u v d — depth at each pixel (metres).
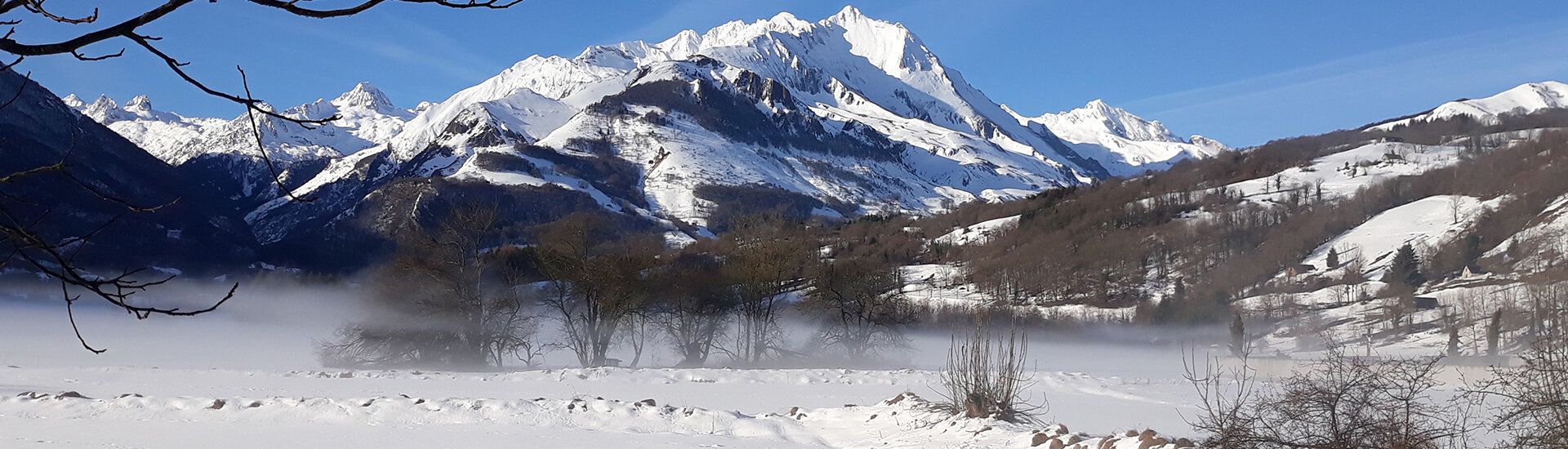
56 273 3.32
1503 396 10.47
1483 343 76.44
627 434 17.19
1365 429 10.34
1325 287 122.75
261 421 18.12
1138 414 23.98
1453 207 157.12
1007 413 17.16
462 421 18.31
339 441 16.12
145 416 18.36
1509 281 106.62
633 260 50.44
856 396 28.50
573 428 17.89
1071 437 14.54
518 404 19.38
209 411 18.80
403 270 46.00
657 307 52.56
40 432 16.42
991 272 133.00
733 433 17.62
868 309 54.22
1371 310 105.38
